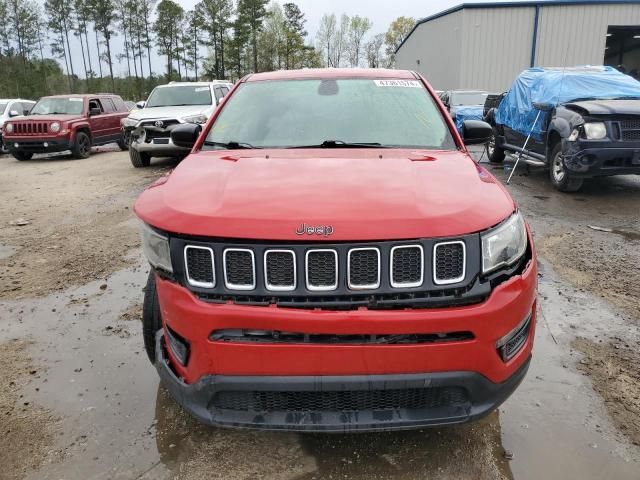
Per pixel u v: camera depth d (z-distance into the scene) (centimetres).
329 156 290
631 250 548
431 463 243
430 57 3484
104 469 245
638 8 2778
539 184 903
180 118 1146
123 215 746
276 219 210
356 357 203
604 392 300
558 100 834
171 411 287
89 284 480
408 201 221
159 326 289
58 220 731
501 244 218
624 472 238
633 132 732
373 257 205
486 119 1145
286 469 241
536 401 292
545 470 239
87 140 1540
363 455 249
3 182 1108
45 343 369
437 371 206
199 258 214
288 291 206
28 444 262
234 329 208
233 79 6612
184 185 254
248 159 285
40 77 5641
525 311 224
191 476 239
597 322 387
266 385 207
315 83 372
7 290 468
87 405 295
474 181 250
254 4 6178
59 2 6806
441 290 207
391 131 326
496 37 2833
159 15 6775
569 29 2809
